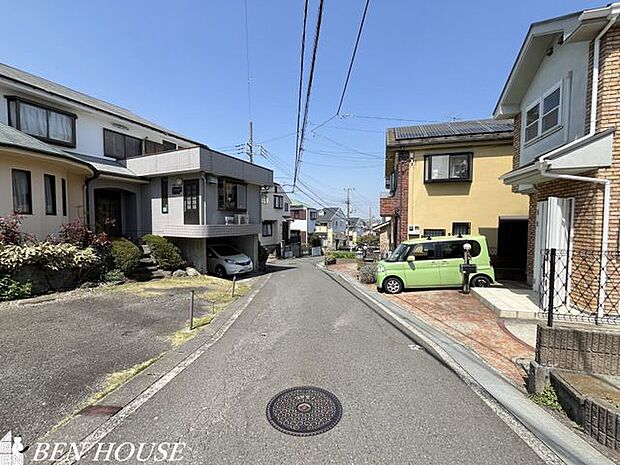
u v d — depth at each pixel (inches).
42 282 301.1
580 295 209.0
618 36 191.3
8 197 310.0
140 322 221.8
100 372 142.3
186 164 452.8
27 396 120.2
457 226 488.1
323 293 355.6
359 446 90.5
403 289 345.4
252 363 152.2
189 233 468.1
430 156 494.3
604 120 196.2
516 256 452.8
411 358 157.8
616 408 89.9
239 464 83.7
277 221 1099.9
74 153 448.8
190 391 124.1
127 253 389.7
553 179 242.7
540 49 267.4
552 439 93.4
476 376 137.2
